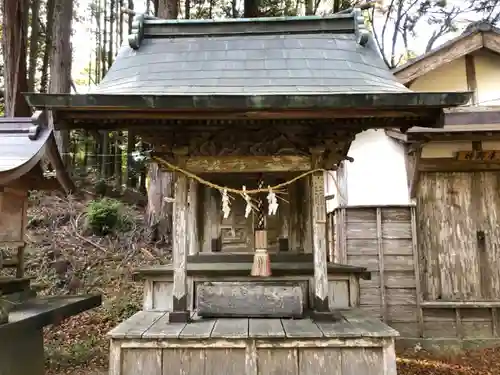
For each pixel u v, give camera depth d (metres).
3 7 9.80
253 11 12.96
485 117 6.86
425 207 8.00
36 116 4.57
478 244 7.83
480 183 7.92
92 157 20.05
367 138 8.28
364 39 4.65
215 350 3.82
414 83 8.09
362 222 8.09
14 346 4.32
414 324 7.74
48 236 10.62
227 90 3.78
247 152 4.31
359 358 3.80
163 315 4.66
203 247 5.21
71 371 6.40
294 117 3.78
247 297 4.38
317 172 4.36
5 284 4.53
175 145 4.21
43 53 17.92
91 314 8.32
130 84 3.99
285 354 3.80
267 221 5.18
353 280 5.05
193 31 4.92
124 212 12.38
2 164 4.02
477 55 8.05
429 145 7.85
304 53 4.52
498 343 7.49
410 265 7.89
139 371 3.79
